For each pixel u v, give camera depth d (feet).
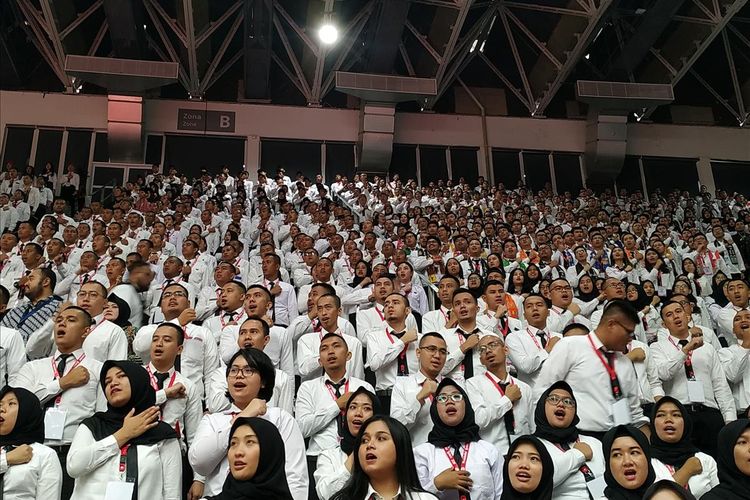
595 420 12.98
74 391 12.73
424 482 11.48
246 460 8.90
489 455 11.78
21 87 51.80
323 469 11.37
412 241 29.73
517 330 16.84
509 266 27.94
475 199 45.75
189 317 15.38
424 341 13.93
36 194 40.19
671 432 12.07
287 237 34.22
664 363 16.20
